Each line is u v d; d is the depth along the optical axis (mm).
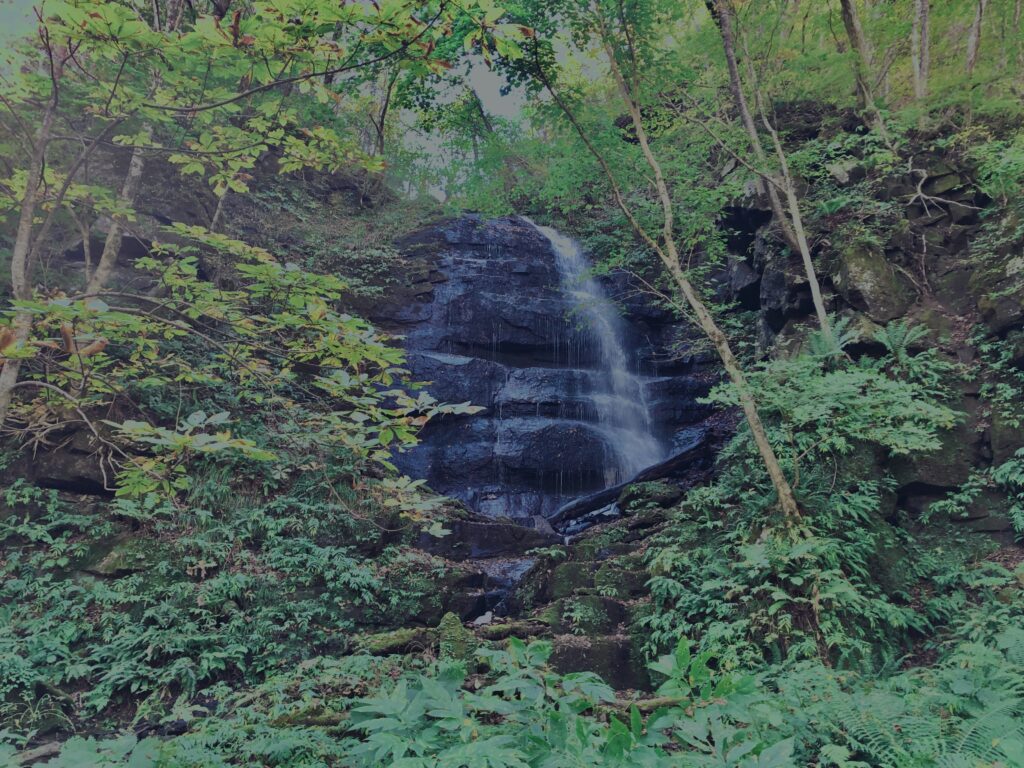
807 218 11336
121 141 4504
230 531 8180
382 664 6449
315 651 7355
